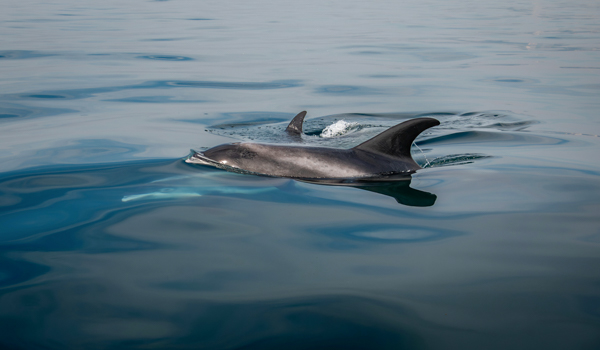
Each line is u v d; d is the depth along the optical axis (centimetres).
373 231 478
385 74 1553
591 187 609
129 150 765
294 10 4003
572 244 448
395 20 3253
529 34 2486
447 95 1276
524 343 302
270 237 461
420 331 316
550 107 1121
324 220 506
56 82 1314
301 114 920
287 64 1688
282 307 343
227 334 312
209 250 432
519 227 489
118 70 1513
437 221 505
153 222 494
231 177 638
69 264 403
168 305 344
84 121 955
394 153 687
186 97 1216
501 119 1025
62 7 3791
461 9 4334
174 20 3034
